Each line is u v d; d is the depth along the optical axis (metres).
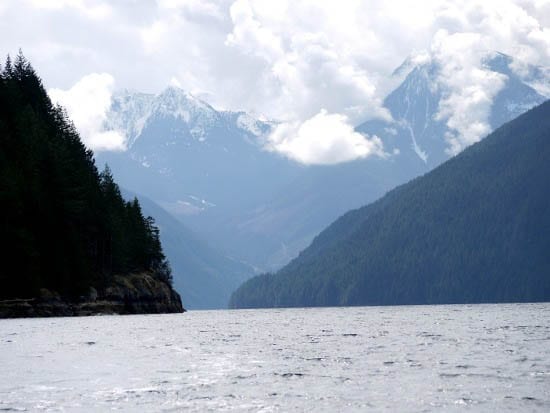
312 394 29.28
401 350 47.12
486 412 25.23
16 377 34.88
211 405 27.12
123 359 42.88
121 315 121.94
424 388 30.31
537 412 25.11
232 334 68.25
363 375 34.50
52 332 67.69
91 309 112.69
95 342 55.81
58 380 33.78
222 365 39.50
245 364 39.84
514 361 39.34
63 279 108.44
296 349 49.25
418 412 25.41
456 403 26.91
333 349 48.78
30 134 113.31
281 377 34.22
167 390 30.61
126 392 30.20
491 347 48.16
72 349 49.59
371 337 61.19
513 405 26.34
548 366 37.00
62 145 121.62
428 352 45.28
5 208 98.00
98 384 32.47
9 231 97.25
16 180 101.69
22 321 91.25
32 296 102.06
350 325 87.31
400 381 32.34
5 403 27.94
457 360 40.22
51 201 108.88
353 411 25.75
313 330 75.56
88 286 114.88
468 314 123.62
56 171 111.94
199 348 50.62
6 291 99.12
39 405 27.47
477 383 31.38
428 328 75.06
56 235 109.69
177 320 106.12
